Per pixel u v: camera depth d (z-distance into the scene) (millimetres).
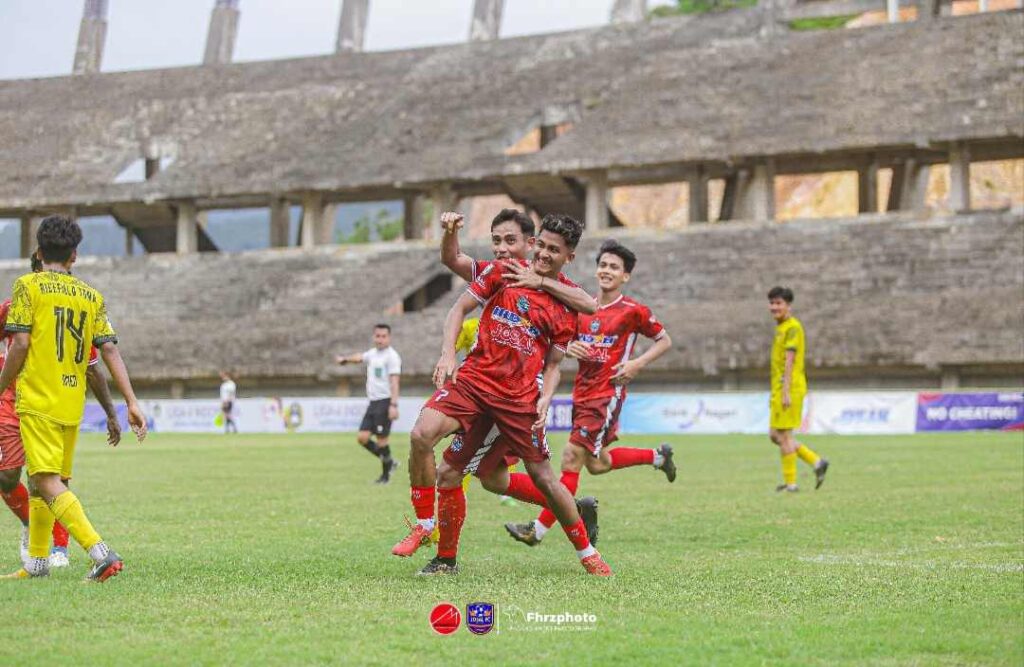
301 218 88875
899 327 62469
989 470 29016
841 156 79250
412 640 9133
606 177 79438
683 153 75250
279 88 98312
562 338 12570
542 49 93688
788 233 73125
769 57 82688
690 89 81375
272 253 85750
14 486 12930
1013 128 69250
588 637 9234
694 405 57031
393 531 17000
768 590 11367
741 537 16125
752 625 9703
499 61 93688
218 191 86875
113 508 20828
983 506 20156
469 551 14625
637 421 57812
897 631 9445
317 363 71875
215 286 83438
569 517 12438
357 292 78938
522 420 12312
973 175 114375
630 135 78062
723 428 56562
